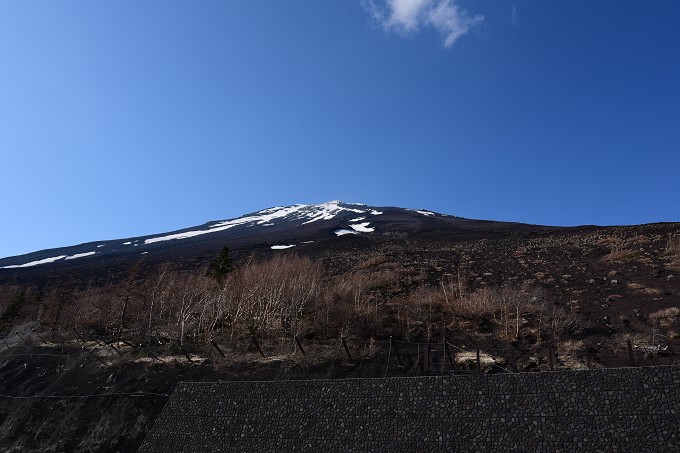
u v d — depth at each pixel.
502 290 40.97
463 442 19.36
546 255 53.25
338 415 22.08
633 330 30.16
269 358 31.42
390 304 39.88
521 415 19.28
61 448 27.31
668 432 17.20
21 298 54.97
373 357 29.89
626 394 18.45
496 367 26.81
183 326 36.44
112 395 30.23
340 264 63.03
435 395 21.05
